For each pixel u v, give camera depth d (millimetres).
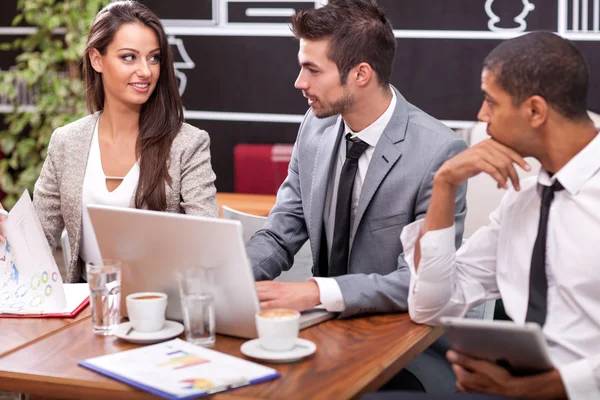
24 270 2141
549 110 1741
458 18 4957
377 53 2229
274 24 5293
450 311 1963
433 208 1912
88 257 2666
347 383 1566
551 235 1825
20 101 5797
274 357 1660
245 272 1748
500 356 1614
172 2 5422
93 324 1892
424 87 5074
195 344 1783
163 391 1498
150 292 1929
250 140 5461
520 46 1758
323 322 1977
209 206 2645
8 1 5750
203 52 5430
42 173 2738
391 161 2250
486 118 1818
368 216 2279
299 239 2504
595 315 1747
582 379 1564
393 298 2031
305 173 2469
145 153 2625
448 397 1593
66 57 5316
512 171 1825
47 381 1619
